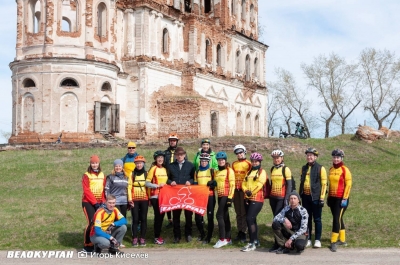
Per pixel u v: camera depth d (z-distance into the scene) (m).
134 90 43.75
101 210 13.31
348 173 14.09
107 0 41.00
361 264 11.72
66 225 16.77
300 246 13.16
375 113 66.31
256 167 14.22
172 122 44.69
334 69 67.62
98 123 39.06
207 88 51.38
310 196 14.24
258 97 62.47
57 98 37.91
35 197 21.72
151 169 14.96
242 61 58.94
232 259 12.51
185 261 12.26
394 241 14.57
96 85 39.25
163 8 46.22
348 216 17.50
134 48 44.09
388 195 21.27
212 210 14.84
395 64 65.75
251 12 63.12
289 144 33.06
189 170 15.12
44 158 29.92
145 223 14.74
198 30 49.97
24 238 15.27
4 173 26.31
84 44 39.06
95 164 14.20
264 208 19.61
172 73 47.38
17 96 39.16
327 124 70.00
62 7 42.00
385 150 33.56
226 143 33.59
